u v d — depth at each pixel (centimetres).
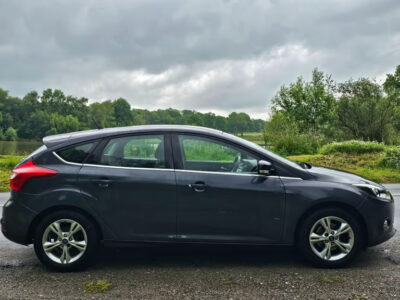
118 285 418
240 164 478
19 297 388
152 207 465
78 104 16950
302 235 467
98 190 465
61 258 462
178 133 489
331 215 466
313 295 385
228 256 516
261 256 516
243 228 466
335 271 455
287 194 464
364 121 3469
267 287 407
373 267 467
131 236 468
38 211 461
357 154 1916
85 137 488
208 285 415
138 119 18638
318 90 4466
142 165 476
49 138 503
